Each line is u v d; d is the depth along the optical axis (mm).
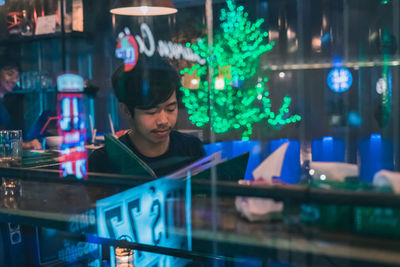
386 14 2152
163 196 1306
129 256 1370
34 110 3791
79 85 3852
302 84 2555
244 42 3113
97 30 3910
